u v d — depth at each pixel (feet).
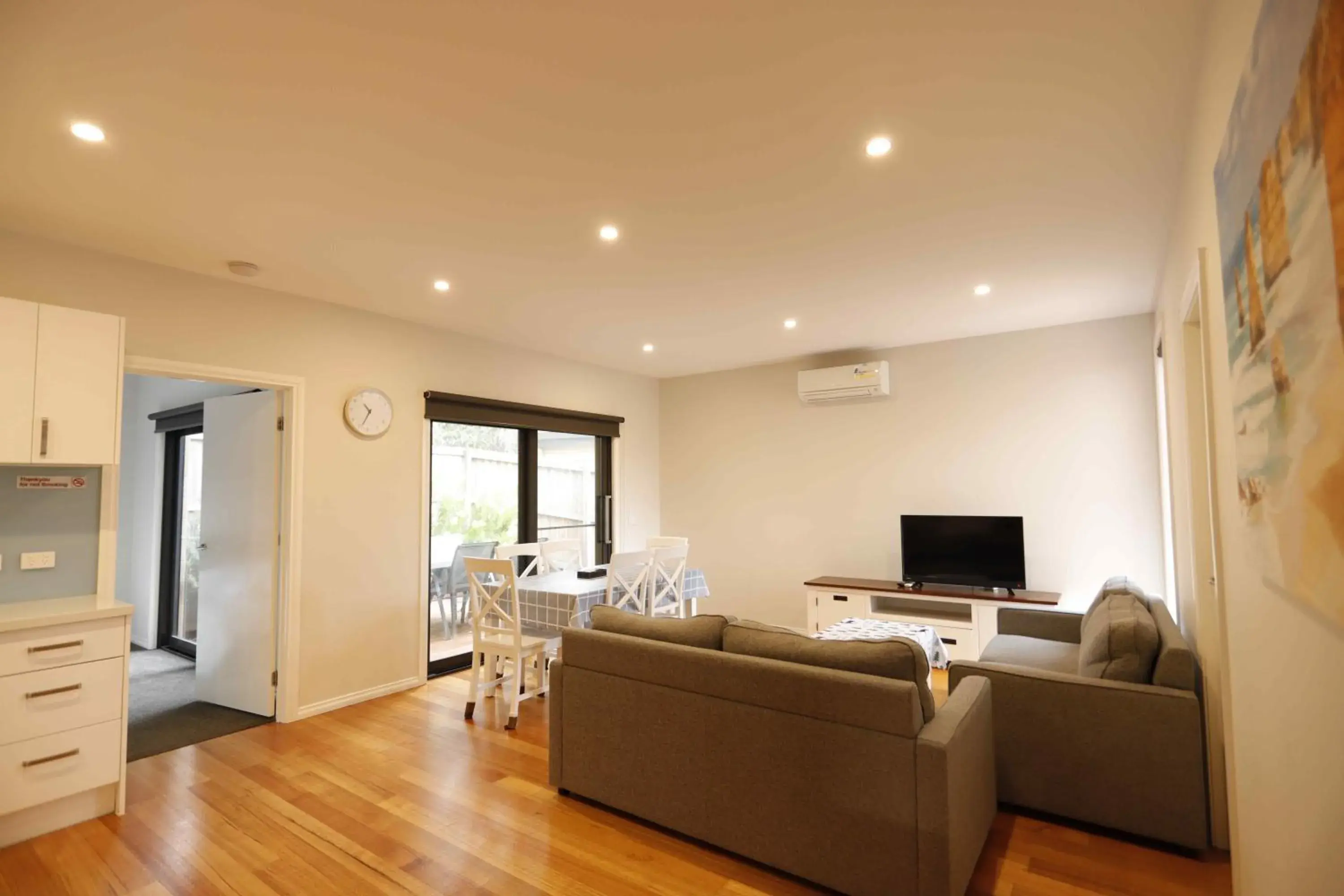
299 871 7.54
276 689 12.49
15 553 9.41
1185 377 8.62
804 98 6.53
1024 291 12.87
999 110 6.77
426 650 14.73
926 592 15.75
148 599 18.07
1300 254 2.96
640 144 7.37
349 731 11.83
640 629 8.83
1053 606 14.24
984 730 7.70
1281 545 3.56
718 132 7.14
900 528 17.35
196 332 11.28
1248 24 4.20
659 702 8.17
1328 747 3.24
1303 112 2.81
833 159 7.72
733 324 15.25
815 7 5.28
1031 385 15.88
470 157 7.60
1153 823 7.73
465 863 7.66
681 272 11.62
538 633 13.38
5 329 8.59
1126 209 9.16
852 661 7.09
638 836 8.18
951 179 8.25
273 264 10.98
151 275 10.79
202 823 8.64
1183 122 7.00
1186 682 7.87
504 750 10.93
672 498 21.79
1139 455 14.65
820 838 6.95
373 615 13.71
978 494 16.51
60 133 6.97
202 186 8.20
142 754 10.84
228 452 13.55
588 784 8.84
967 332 16.19
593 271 11.56
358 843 8.10
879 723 6.63
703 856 7.75
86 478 10.05
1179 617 11.00
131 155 7.45
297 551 12.48
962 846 6.61
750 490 20.22
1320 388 2.78
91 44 5.59
